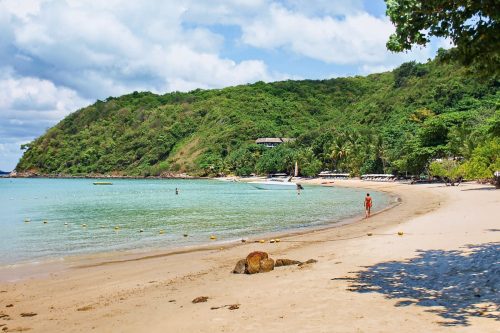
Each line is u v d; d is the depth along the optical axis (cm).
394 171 11419
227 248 2255
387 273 1365
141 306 1170
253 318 973
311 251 1956
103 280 1586
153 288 1404
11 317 1147
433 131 9300
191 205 5659
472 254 1555
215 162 19762
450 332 830
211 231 3053
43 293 1420
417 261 1512
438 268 1382
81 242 2653
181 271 1683
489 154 6291
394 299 1074
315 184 12012
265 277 1424
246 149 18438
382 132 13375
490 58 1133
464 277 1244
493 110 10512
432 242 1906
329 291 1175
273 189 9925
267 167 15950
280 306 1056
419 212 3675
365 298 1092
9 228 3403
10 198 7781
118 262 1966
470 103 13375
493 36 1070
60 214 4638
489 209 3391
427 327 863
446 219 2897
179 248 2344
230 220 3741
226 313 1023
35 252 2308
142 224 3581
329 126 17925
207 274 1575
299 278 1359
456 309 970
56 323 1065
